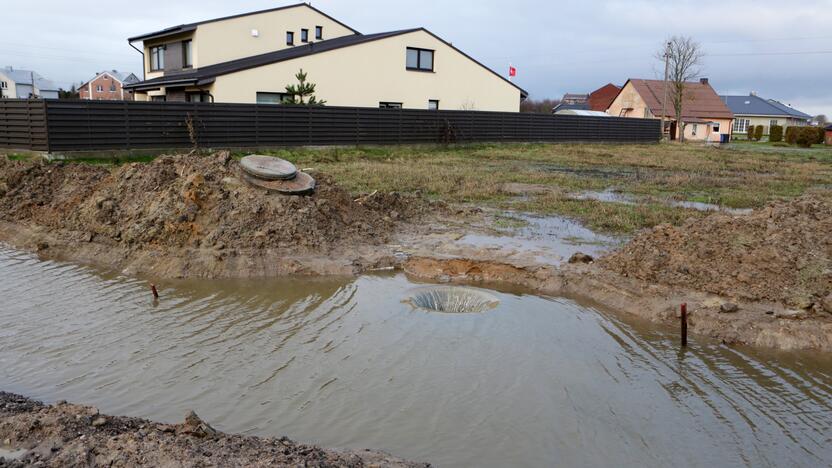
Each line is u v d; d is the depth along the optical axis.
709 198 15.89
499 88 35.62
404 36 31.20
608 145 37.69
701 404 5.66
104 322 7.41
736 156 31.00
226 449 4.30
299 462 4.09
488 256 9.99
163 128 21.05
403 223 12.52
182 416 5.27
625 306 8.10
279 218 10.60
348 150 25.92
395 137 28.47
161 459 4.07
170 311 7.84
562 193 16.75
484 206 14.67
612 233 11.84
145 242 10.22
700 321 7.41
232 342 6.86
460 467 4.60
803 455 4.89
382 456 4.57
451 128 30.42
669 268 8.62
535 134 35.25
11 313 7.69
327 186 12.29
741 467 4.72
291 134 24.73
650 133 42.34
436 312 7.91
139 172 11.73
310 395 5.66
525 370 6.26
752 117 78.38
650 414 5.46
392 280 9.33
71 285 8.91
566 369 6.30
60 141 18.62
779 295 7.66
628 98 60.69
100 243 10.60
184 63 30.38
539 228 12.25
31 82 98.50
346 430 5.09
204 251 9.79
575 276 8.92
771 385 6.06
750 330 7.11
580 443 4.98
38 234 11.33
